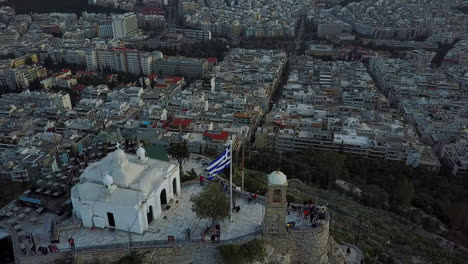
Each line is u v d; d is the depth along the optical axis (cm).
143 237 10362
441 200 19438
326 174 19525
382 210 17762
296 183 18388
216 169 10688
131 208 10175
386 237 14550
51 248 9881
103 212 10512
